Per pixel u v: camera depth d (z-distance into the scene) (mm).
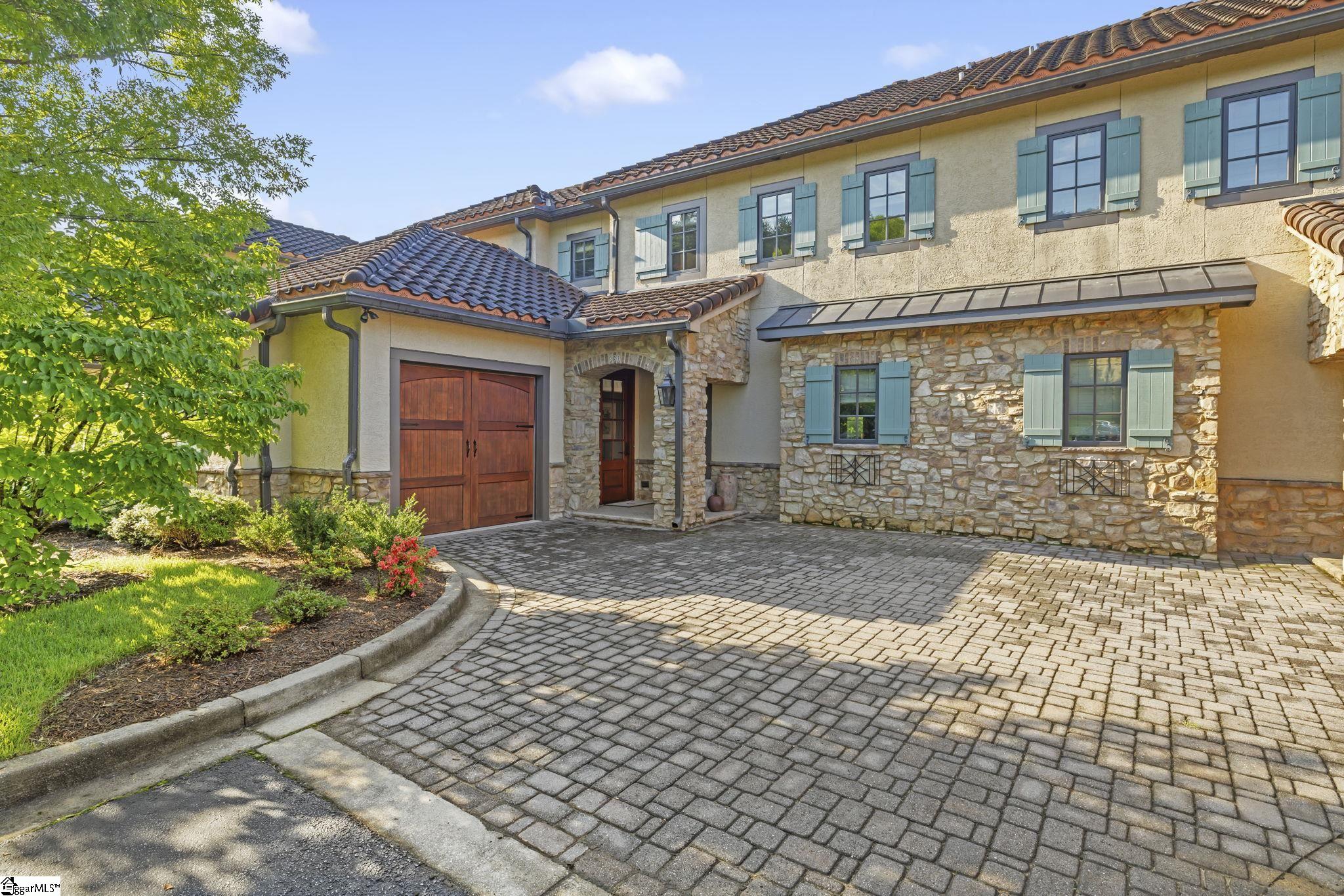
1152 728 3672
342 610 5309
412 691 4160
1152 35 8898
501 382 10484
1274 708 3916
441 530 9617
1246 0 9359
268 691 3789
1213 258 8453
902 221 10648
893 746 3471
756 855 2592
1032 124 9570
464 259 11883
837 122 10500
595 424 11859
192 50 4477
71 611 4859
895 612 5848
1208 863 2561
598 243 13984
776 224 11859
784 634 5262
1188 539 8062
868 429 10391
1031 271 9586
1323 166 7805
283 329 8789
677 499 10195
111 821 2773
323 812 2875
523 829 2762
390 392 8820
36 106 3941
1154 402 8180
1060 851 2623
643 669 4531
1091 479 8609
